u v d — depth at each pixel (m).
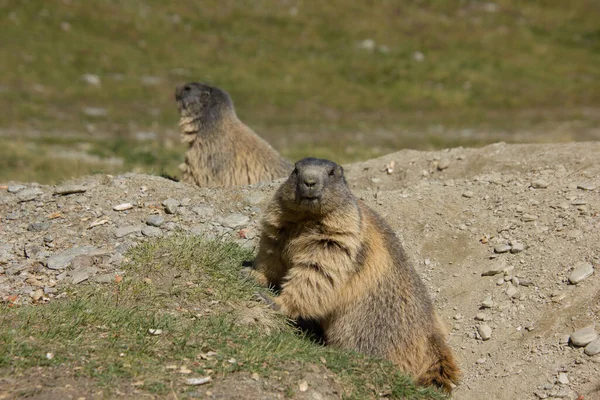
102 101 53.72
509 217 16.59
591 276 14.06
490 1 82.06
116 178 18.03
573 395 11.98
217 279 13.55
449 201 17.75
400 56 68.44
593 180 17.17
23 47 58.81
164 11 70.44
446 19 77.25
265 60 65.69
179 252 14.15
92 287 13.03
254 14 73.19
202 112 22.02
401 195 18.30
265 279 13.70
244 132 22.11
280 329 12.84
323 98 60.09
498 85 64.62
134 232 15.33
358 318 13.06
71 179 18.34
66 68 57.62
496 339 13.84
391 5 78.38
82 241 14.90
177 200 17.20
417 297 13.53
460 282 15.54
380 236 13.48
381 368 12.23
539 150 19.77
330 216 12.28
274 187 18.27
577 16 81.25
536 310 14.01
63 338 11.09
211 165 21.84
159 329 11.72
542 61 70.62
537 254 15.22
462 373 13.38
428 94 62.03
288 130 50.88
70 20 64.69
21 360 10.25
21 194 16.81
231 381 10.57
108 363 10.52
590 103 61.25
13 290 13.00
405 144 47.69
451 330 14.59
